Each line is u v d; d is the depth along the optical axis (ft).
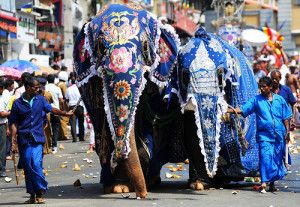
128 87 71.97
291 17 416.87
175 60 79.20
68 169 108.27
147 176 80.43
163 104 79.46
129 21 74.49
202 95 77.87
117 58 72.54
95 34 75.05
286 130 79.00
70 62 204.33
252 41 183.42
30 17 220.02
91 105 79.25
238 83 81.41
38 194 73.77
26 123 73.77
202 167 80.23
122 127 71.46
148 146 78.59
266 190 79.92
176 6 300.81
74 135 158.61
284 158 78.79
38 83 74.49
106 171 78.95
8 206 72.79
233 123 80.59
